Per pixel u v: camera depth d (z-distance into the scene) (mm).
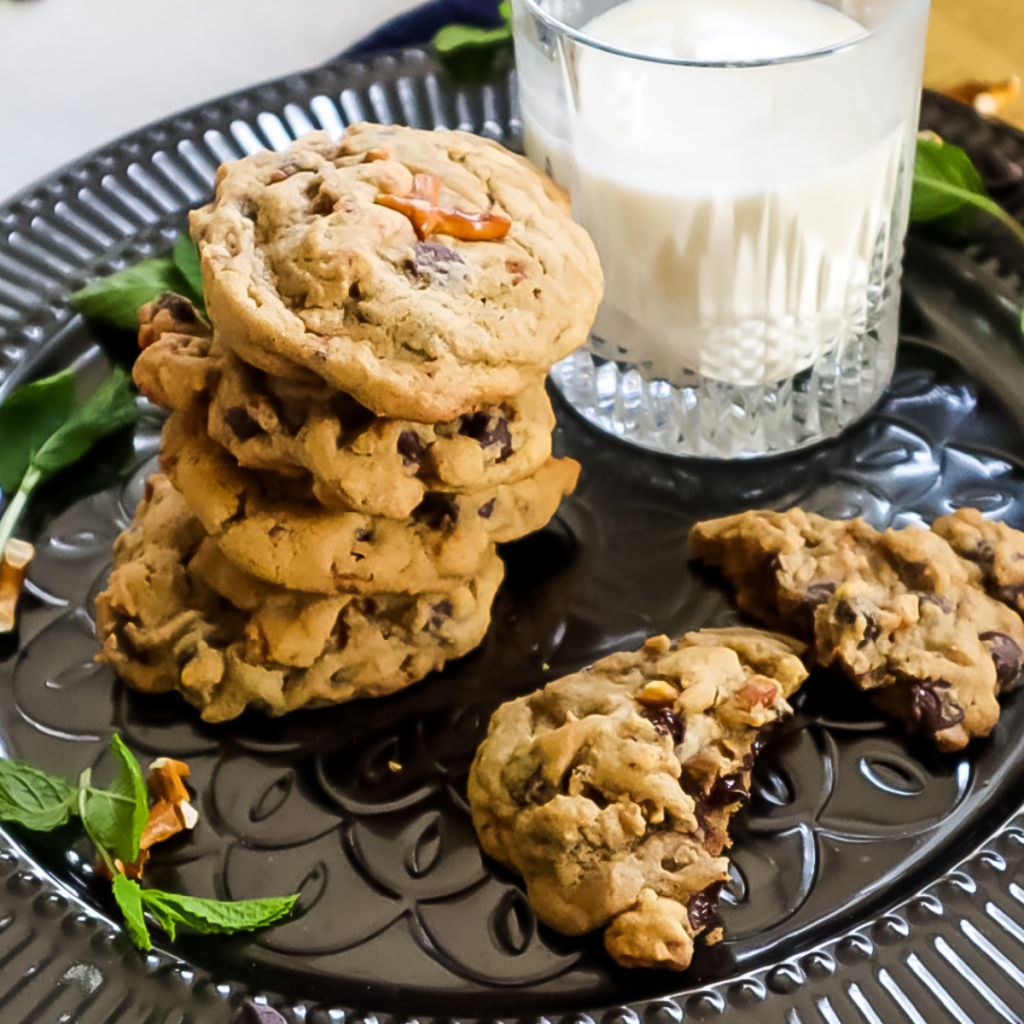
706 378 593
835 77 550
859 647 542
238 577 549
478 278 526
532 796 523
